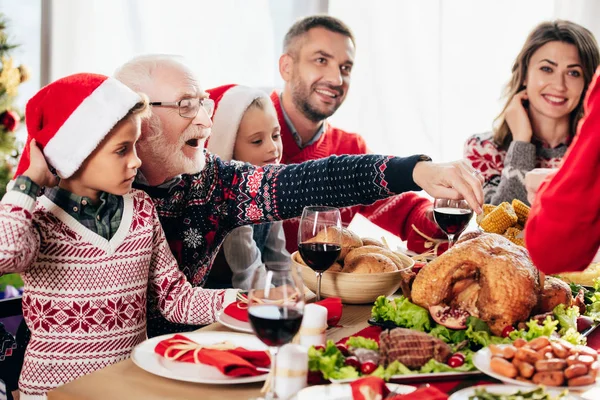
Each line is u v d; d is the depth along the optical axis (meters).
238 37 3.89
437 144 3.74
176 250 1.94
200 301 1.62
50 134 1.50
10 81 2.42
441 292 1.38
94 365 1.56
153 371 1.22
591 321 1.46
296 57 2.89
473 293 1.37
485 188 3.09
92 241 1.55
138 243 1.61
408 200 2.67
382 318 1.46
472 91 3.65
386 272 1.59
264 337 1.09
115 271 1.57
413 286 1.43
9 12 3.68
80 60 3.85
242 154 2.40
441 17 3.63
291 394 1.11
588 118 1.26
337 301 1.49
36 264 1.54
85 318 1.55
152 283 1.69
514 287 1.33
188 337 1.38
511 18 3.54
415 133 3.77
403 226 2.68
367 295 1.60
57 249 1.54
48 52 3.80
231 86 2.56
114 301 1.57
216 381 1.17
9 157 2.41
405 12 3.69
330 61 2.87
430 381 1.18
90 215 1.57
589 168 1.24
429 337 1.23
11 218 1.41
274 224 2.52
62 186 1.58
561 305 1.42
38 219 1.52
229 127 2.36
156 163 1.82
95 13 3.85
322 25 2.88
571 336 1.30
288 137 2.94
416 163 1.77
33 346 1.57
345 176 1.85
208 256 2.00
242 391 1.17
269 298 1.08
